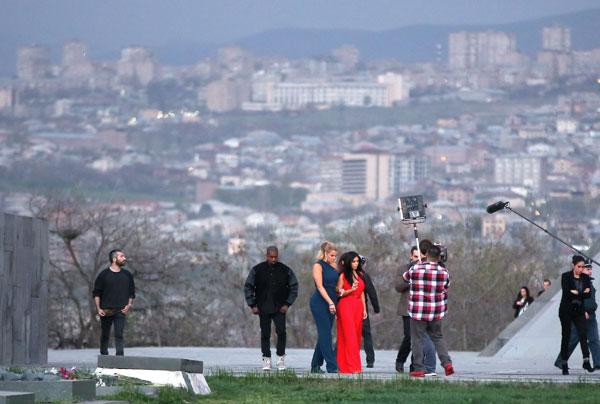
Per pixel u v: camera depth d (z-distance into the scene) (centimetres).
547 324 7019
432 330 4981
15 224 5616
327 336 5197
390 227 15638
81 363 6056
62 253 13288
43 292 6009
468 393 3991
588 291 5244
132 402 3528
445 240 15925
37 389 3456
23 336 5697
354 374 4931
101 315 5709
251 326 14250
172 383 3897
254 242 15900
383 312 14412
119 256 5753
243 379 4534
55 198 13550
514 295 15188
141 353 7831
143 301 13300
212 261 13812
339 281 5156
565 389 4144
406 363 6444
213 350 8350
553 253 17000
